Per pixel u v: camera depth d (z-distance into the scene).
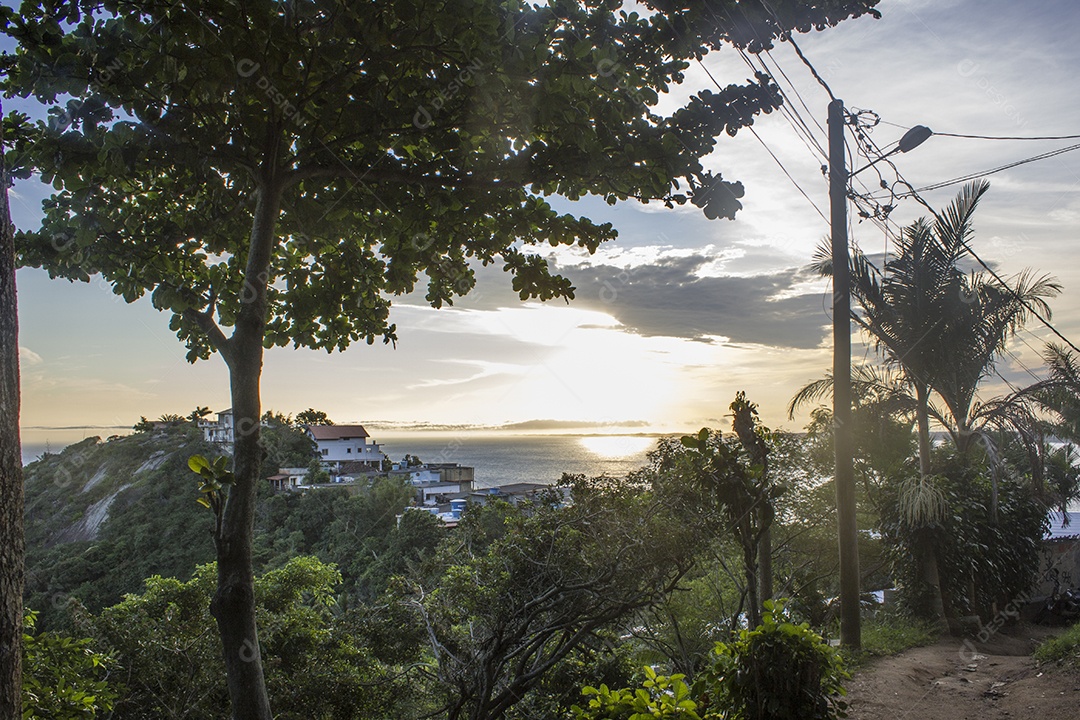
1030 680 8.16
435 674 9.91
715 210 6.12
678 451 8.16
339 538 37.69
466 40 5.17
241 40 5.18
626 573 7.89
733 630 9.18
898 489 13.65
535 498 9.26
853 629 10.57
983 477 13.62
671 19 6.12
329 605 15.16
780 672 4.65
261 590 14.12
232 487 5.89
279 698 11.12
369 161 6.57
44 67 5.42
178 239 7.38
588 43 5.39
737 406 8.47
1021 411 12.41
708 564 11.20
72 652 6.95
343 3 5.23
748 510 7.91
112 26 5.57
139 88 5.47
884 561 14.23
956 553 12.48
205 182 6.50
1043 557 16.69
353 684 11.03
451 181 6.37
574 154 6.00
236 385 6.12
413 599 10.57
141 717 11.31
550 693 10.13
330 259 8.60
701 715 4.84
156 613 12.68
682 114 6.15
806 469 13.94
